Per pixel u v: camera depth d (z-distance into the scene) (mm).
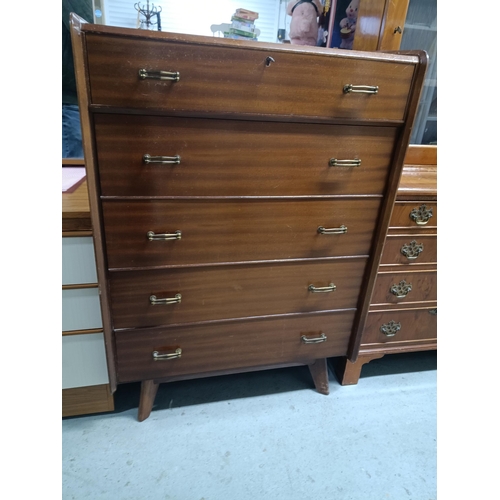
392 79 856
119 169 797
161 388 1280
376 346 1319
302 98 819
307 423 1156
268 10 1326
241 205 901
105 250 868
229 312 1021
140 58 706
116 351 986
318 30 1371
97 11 1208
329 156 909
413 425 1172
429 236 1192
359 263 1065
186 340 1022
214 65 743
